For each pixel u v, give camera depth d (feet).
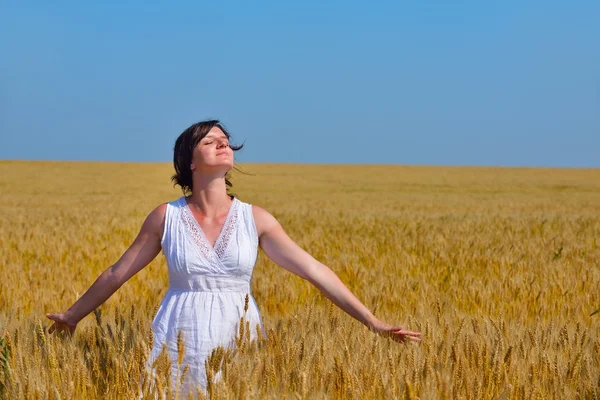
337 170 259.19
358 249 37.55
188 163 13.30
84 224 58.08
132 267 13.51
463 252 35.83
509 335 15.16
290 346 12.47
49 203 105.29
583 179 226.99
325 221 66.13
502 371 12.01
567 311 20.89
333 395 11.25
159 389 10.62
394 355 12.75
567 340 14.58
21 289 23.94
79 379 11.48
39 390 10.54
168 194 135.74
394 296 21.95
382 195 146.82
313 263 13.66
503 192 164.04
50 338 13.38
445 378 10.39
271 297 22.67
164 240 13.17
